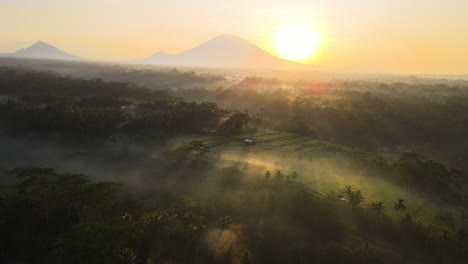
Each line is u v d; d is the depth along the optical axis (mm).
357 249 51656
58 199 56938
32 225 53500
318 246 53281
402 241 55281
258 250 52875
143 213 56969
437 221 58656
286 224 57969
